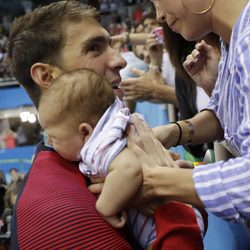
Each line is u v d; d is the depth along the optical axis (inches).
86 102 31.6
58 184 30.5
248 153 28.2
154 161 31.4
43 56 35.6
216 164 28.8
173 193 29.4
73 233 27.2
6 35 263.7
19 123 135.0
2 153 123.6
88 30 35.4
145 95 79.7
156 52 86.4
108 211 29.1
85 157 31.3
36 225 28.2
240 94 31.7
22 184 34.7
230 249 51.7
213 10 35.3
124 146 31.2
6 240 72.2
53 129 32.7
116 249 28.0
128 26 218.8
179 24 37.3
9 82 159.2
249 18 31.9
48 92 33.0
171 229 29.5
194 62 52.6
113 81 36.9
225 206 27.7
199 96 66.6
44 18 35.9
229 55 35.9
